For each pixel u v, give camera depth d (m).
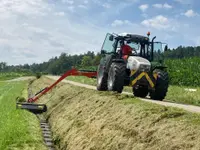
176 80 31.88
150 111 8.35
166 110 8.20
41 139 12.49
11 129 12.62
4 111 18.00
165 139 6.65
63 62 173.12
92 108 12.23
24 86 46.78
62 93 20.95
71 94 18.42
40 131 14.12
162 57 15.56
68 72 19.03
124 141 7.97
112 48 15.47
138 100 10.30
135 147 7.34
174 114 7.63
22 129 12.85
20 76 101.75
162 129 7.07
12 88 42.06
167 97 18.27
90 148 9.29
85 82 37.78
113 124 9.26
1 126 13.72
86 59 87.94
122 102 10.34
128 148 7.59
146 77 14.05
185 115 7.43
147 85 14.16
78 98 15.66
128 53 15.05
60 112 16.38
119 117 9.35
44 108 19.25
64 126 13.28
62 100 19.05
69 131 12.16
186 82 31.17
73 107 14.90
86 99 14.12
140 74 13.96
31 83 56.00
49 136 13.48
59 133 13.04
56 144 12.39
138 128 7.89
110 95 12.43
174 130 6.73
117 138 8.36
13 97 27.12
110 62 15.27
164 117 7.63
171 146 6.29
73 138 11.17
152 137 7.12
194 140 5.97
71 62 172.75
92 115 11.49
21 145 10.97
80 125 11.71
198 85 30.53
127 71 14.54
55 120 15.69
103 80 15.72
